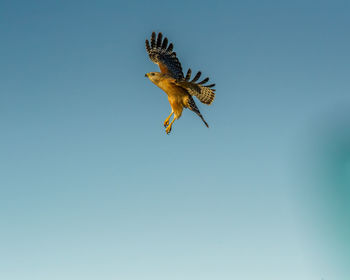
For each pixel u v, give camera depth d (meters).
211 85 13.87
